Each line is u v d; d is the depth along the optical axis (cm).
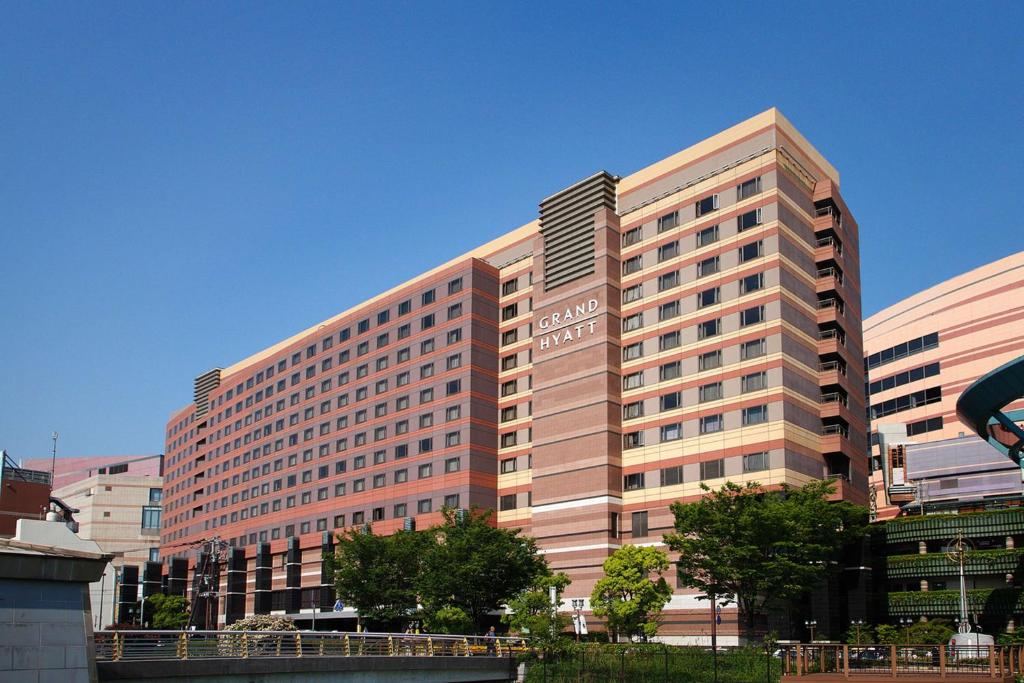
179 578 17075
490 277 11575
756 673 5469
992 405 6900
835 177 9900
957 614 8156
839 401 8706
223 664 4188
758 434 8275
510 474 10838
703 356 8912
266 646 4838
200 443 17775
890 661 5131
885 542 8981
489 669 5962
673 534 7294
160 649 4169
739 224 8912
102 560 3478
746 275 8731
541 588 7656
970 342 12950
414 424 11712
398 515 11612
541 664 6191
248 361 16550
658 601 7450
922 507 9350
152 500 19862
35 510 8988
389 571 8481
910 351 13838
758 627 7969
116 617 17025
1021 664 4991
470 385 11025
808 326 8794
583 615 8969
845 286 9444
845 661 4803
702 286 9088
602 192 10106
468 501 10644
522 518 10500
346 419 13012
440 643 6116
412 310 12188
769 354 8369
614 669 5988
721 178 9181
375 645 5350
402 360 12175
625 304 9794
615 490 9250
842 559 8581
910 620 8488
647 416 9262
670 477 8894
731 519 6638
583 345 9812
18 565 3219
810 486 7250
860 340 9744
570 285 10169
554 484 9738
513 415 11031
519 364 11112
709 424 8694
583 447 9519
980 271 13062
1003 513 8244
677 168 9669
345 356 13325
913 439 13450
